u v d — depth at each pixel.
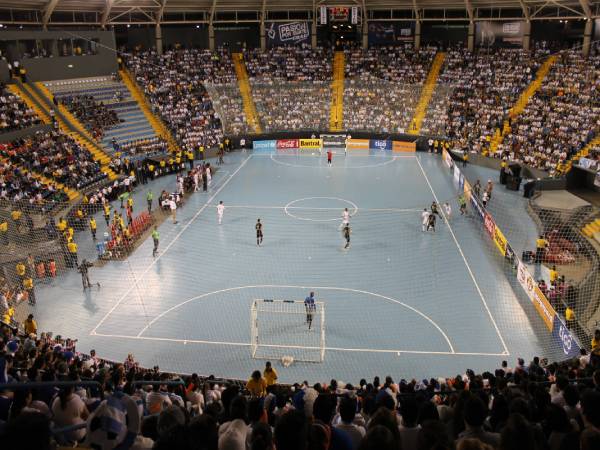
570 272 29.88
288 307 27.45
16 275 27.86
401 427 7.79
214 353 23.62
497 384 14.09
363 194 45.88
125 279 30.86
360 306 27.39
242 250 34.59
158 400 11.44
